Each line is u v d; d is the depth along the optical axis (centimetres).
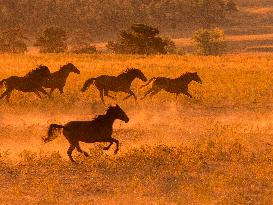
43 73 8325
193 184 4356
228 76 11581
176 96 8562
